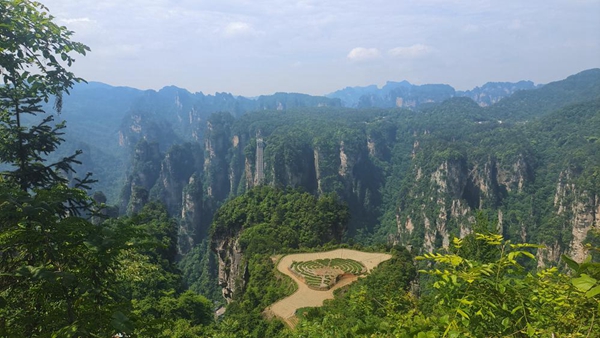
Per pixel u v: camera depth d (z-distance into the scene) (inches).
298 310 1708.9
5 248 277.9
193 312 1632.6
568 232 4261.8
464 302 227.0
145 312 1382.9
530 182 6141.7
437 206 6013.8
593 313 220.4
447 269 265.1
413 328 230.8
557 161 6412.4
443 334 211.5
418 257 265.3
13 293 288.4
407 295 653.9
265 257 2564.0
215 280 4874.5
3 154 546.9
